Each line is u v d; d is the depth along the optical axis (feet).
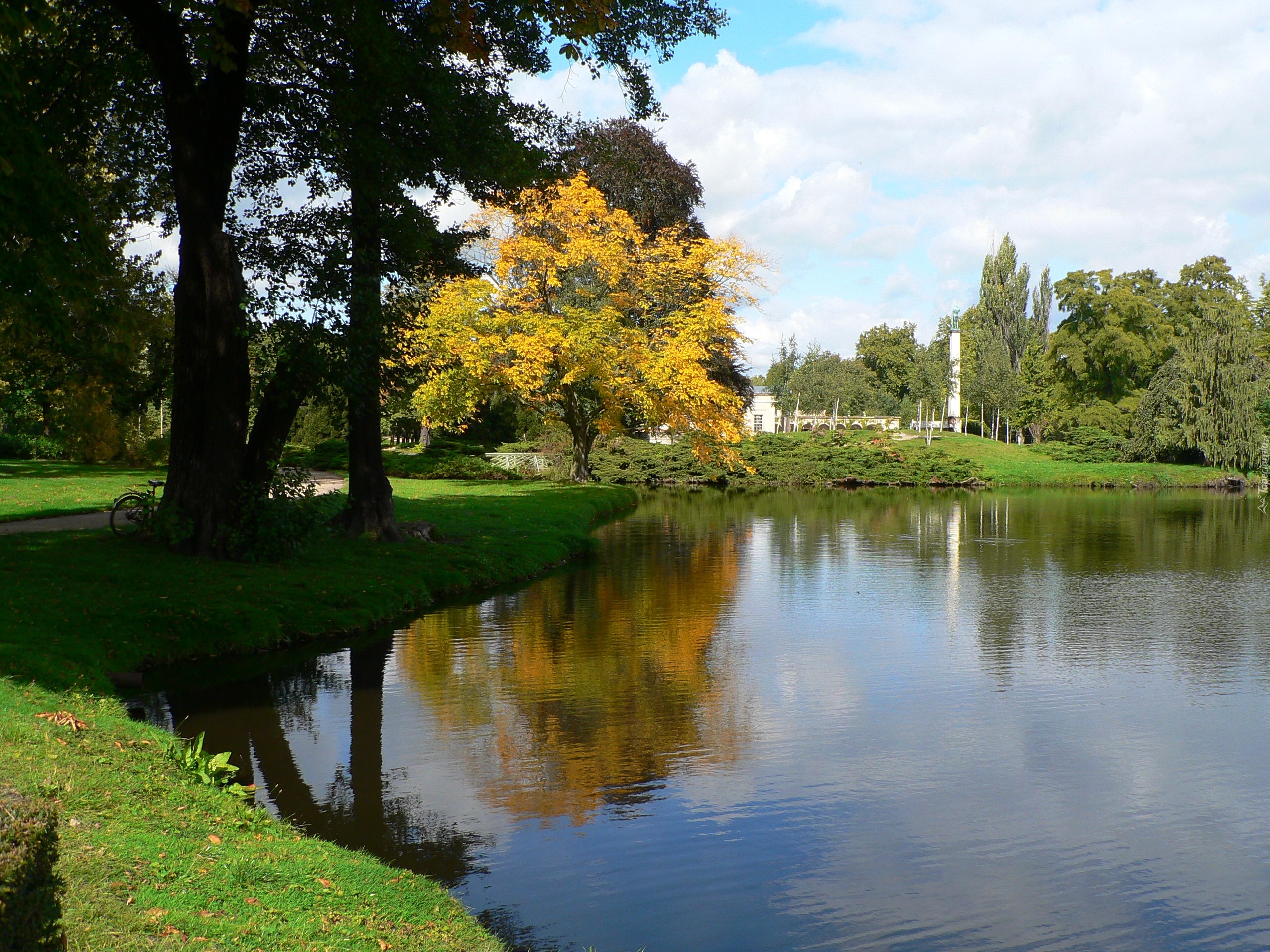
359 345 46.37
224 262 43.11
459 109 50.01
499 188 57.06
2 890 7.73
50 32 28.78
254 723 28.02
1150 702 32.04
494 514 78.54
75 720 22.30
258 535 44.75
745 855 20.04
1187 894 18.65
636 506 118.52
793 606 49.57
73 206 36.17
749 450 169.99
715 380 147.33
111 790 18.38
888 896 18.38
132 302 87.61
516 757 25.80
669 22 46.37
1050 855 20.34
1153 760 26.32
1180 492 160.56
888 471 169.89
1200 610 49.14
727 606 49.16
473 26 42.32
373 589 45.27
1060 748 27.30
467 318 108.99
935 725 29.22
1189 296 226.99
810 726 28.99
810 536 84.64
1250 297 237.86
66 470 99.04
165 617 35.32
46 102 44.50
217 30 36.40
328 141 48.14
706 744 27.14
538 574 59.52
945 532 88.89
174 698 30.14
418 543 57.21
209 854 16.26
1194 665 37.11
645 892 18.31
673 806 22.61
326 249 47.39
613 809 22.33
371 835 20.44
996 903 18.21
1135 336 222.07
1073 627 44.47
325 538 53.26
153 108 46.91
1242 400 173.99
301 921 14.26
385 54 41.88
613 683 33.65
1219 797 23.66
